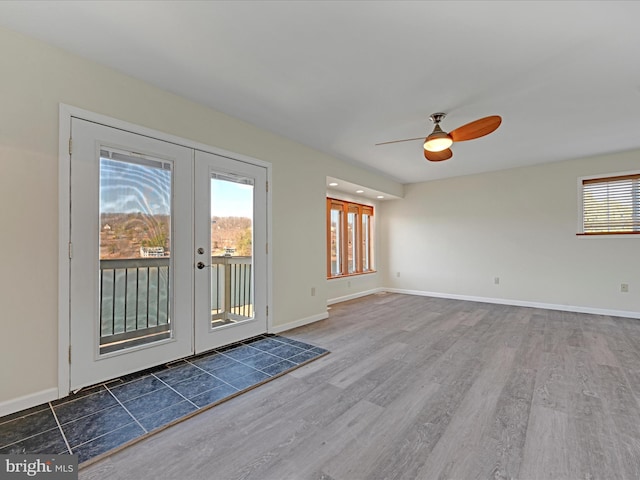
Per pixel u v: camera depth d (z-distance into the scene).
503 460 1.43
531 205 4.91
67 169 2.02
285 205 3.65
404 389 2.13
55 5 1.60
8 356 1.79
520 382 2.23
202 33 1.83
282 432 1.65
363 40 1.89
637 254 4.12
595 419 1.75
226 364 2.54
